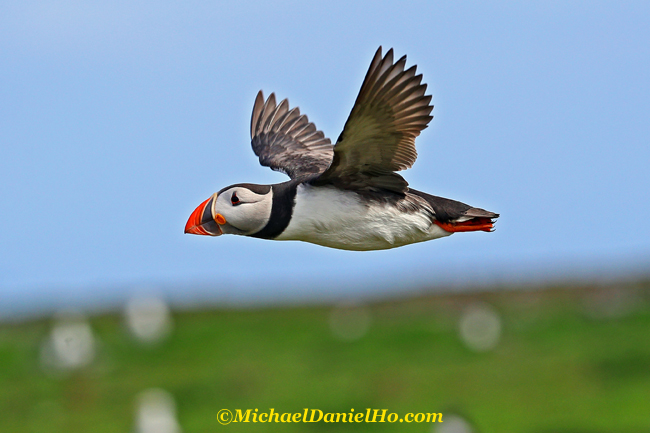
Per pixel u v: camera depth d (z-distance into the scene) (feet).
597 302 97.86
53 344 76.69
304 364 76.07
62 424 60.64
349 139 23.63
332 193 25.70
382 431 56.54
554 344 77.56
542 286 108.78
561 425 55.01
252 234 26.09
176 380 71.51
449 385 66.69
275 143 31.81
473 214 26.71
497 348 78.13
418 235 26.63
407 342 82.79
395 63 22.02
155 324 85.87
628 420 54.65
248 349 82.53
